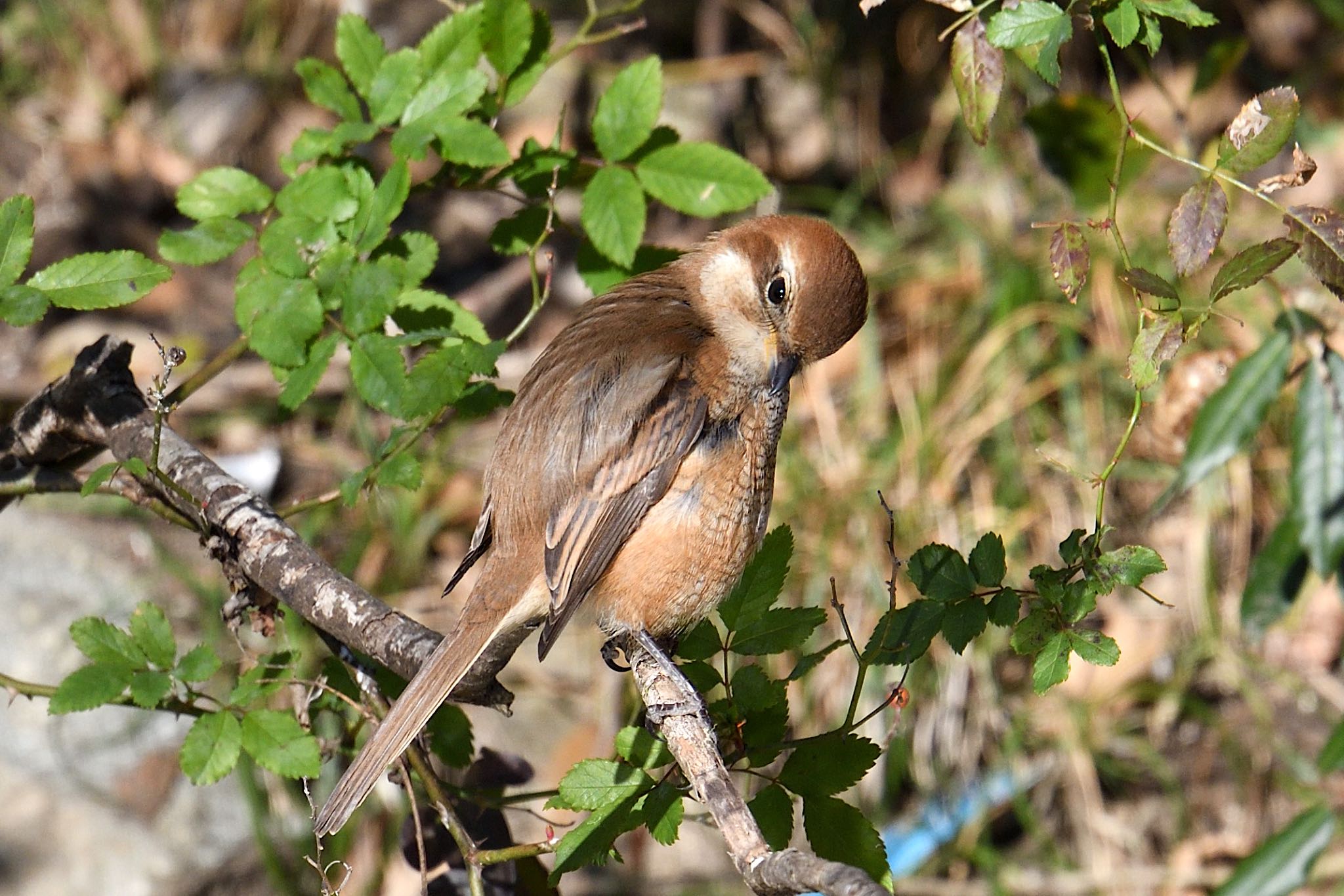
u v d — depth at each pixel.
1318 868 11.12
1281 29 14.63
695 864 11.06
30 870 9.71
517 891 6.95
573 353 7.18
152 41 14.73
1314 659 11.84
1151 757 11.51
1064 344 12.31
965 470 12.12
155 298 13.14
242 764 10.26
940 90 14.90
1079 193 9.84
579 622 11.71
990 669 11.45
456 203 13.93
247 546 6.28
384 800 10.48
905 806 11.38
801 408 12.54
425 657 6.13
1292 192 13.35
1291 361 8.43
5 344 12.77
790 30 15.05
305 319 6.07
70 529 11.30
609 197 6.54
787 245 7.47
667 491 6.94
